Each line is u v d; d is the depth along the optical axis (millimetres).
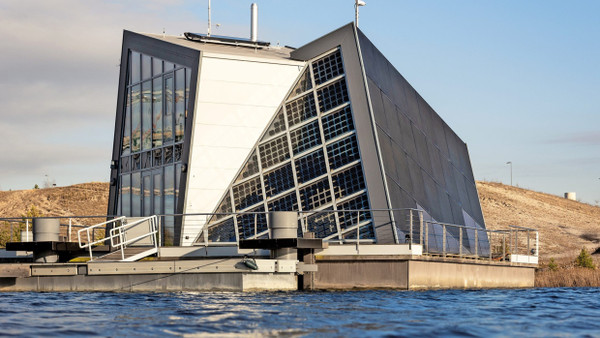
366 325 17328
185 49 36250
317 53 35938
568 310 23641
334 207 33531
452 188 43219
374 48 38188
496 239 81625
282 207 34125
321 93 35406
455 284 33031
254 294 25469
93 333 15508
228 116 35031
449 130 47344
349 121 34656
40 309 20188
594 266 59688
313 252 29391
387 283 29609
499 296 29359
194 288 26438
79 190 97250
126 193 40875
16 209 92938
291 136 35031
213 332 15891
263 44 43531
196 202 34219
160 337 15109
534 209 106625
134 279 26594
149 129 39219
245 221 34000
